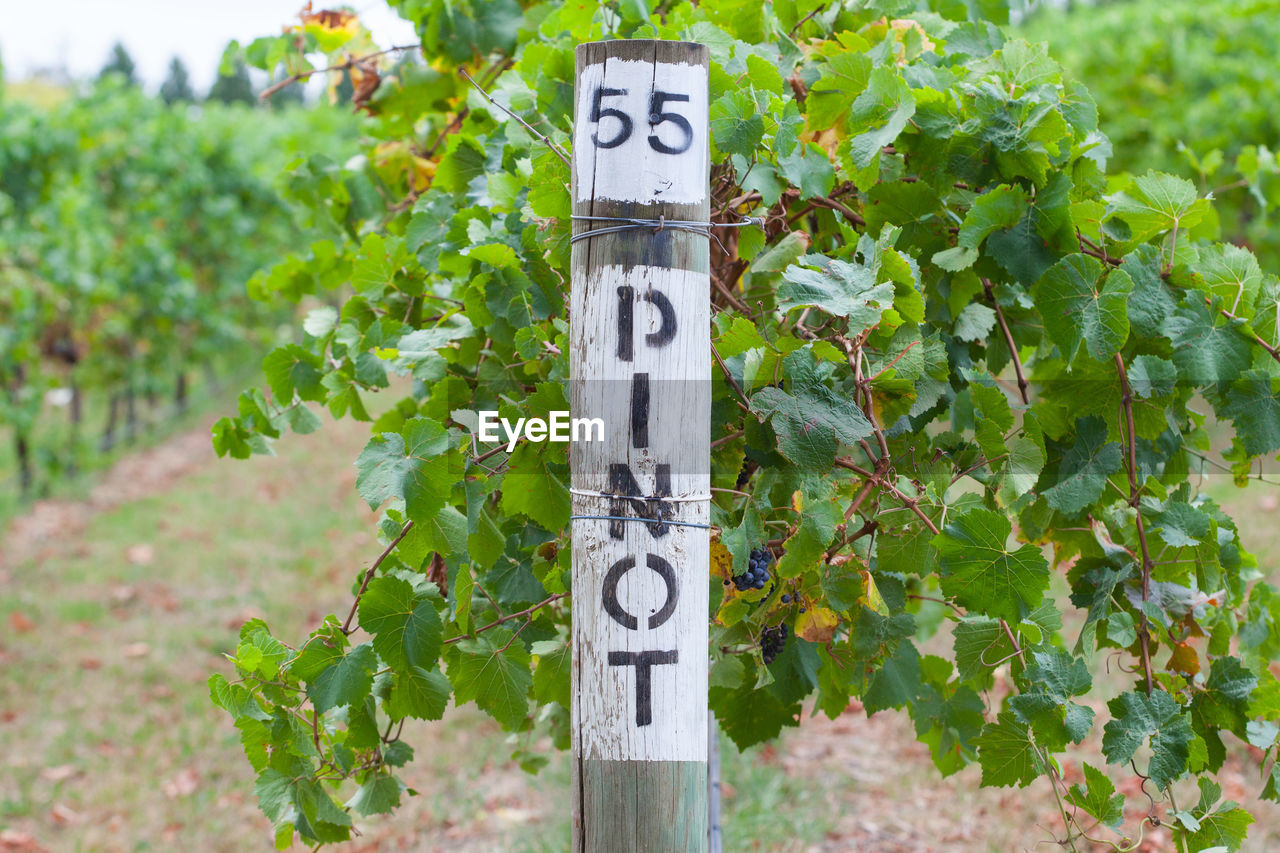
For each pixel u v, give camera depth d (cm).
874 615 207
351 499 954
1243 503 729
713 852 323
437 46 299
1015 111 201
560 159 196
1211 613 230
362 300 262
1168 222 207
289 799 206
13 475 1065
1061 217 199
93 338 1099
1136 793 438
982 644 197
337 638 196
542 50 236
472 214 245
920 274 208
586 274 159
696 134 159
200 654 630
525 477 196
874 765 484
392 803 217
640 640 156
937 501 195
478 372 238
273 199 1518
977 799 446
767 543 196
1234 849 191
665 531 157
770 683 217
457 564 206
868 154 199
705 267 161
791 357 177
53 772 498
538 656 223
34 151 940
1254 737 211
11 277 877
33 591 738
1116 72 1034
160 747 524
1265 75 936
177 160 1275
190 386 1641
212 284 1420
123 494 1020
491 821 450
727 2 227
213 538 856
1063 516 219
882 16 239
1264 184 341
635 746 156
